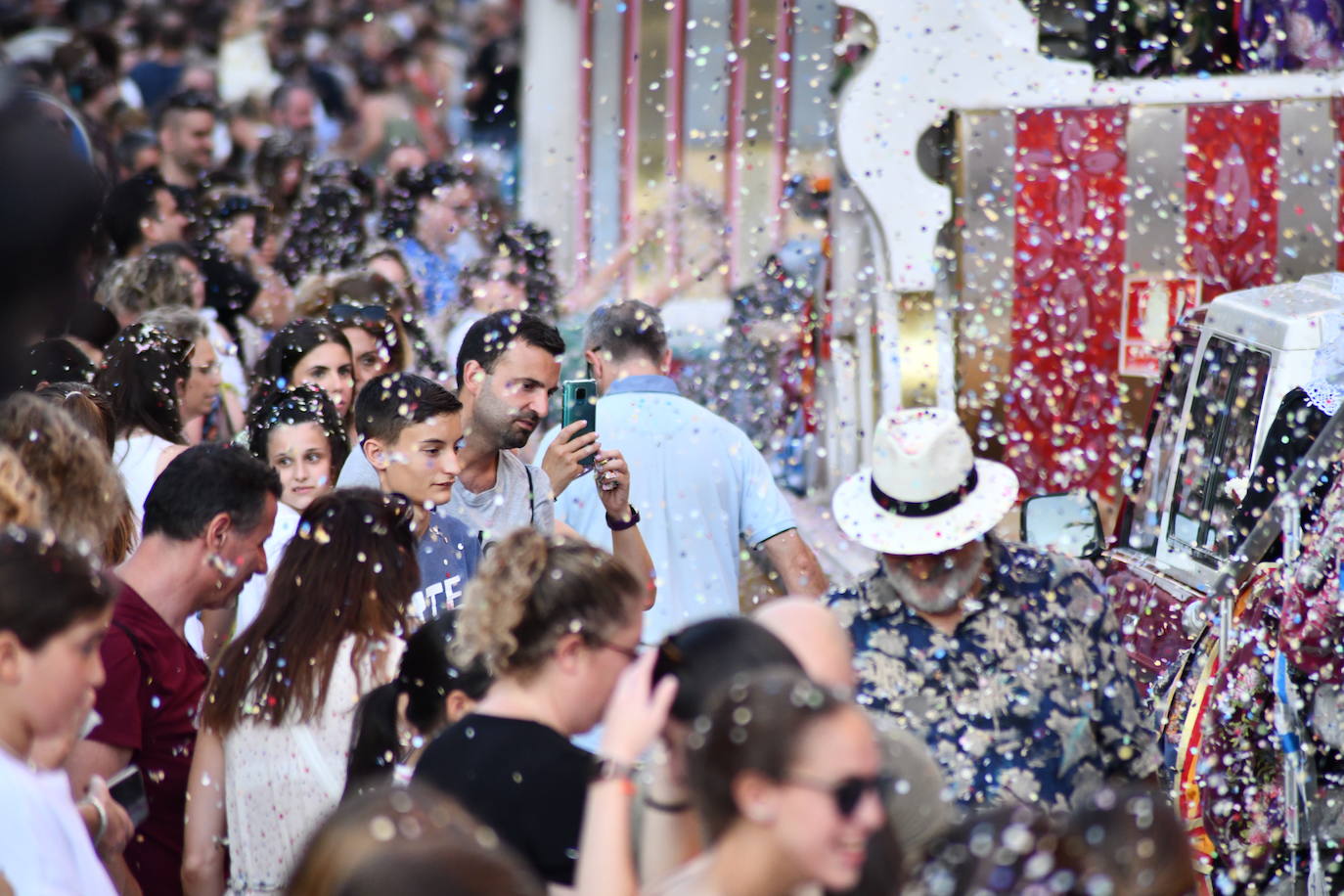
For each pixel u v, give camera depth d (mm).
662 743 9039
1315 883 14344
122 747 12406
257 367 20078
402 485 15016
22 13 41000
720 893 7680
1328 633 14188
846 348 28531
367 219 32625
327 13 42719
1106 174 24062
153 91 42125
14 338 11625
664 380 17906
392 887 6781
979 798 11898
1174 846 8609
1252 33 25453
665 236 38062
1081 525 17297
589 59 39219
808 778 7457
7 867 9461
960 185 24266
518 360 15781
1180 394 19781
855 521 12141
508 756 10180
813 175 37000
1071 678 12125
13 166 11047
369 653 12469
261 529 13641
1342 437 14656
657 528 17406
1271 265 23859
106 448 16000
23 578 9727
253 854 12430
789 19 37219
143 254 24359
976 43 24156
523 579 10391
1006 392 24375
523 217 38406
